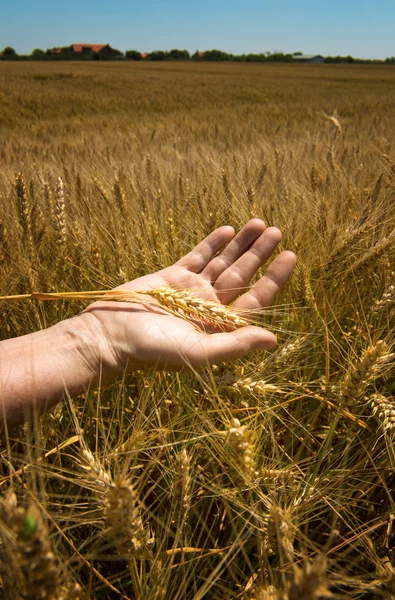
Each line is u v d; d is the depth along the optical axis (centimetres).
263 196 72
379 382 46
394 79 1049
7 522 18
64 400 33
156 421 39
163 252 55
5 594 20
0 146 154
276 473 31
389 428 35
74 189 70
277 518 26
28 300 46
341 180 77
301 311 49
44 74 838
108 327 35
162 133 209
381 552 33
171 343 33
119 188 60
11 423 31
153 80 821
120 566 33
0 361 32
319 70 1525
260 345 35
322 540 35
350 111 382
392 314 46
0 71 927
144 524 33
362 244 56
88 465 27
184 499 29
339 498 33
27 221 52
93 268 50
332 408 40
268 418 35
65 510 34
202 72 1215
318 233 56
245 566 32
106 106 420
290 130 217
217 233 46
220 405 34
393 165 84
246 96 564
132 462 32
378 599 28
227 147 160
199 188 73
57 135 215
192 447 35
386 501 37
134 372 44
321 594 17
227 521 35
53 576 17
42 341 34
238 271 44
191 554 31
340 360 47
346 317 53
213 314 35
